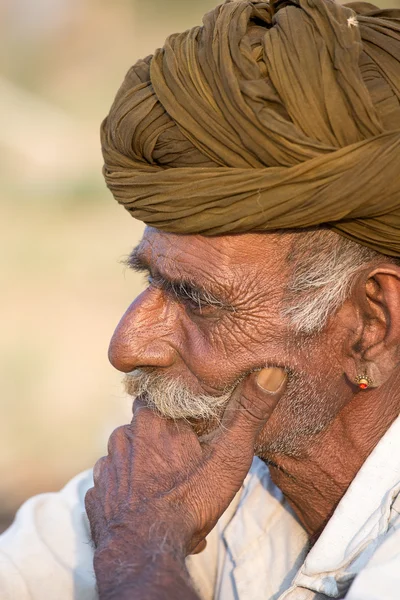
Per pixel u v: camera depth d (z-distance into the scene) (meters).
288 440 4.37
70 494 5.21
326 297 4.12
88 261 22.33
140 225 24.27
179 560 3.86
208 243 4.13
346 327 4.16
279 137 3.76
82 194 25.34
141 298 4.39
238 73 3.84
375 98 3.78
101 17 34.19
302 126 3.77
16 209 24.69
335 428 4.35
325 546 4.11
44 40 33.16
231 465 4.22
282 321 4.16
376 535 3.96
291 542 4.68
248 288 4.14
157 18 34.28
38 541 4.91
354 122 3.75
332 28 3.80
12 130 27.86
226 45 3.87
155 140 4.00
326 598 4.08
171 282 4.25
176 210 3.99
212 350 4.23
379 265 4.04
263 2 4.20
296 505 4.62
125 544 3.90
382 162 3.73
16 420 15.84
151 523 3.98
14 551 4.86
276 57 3.80
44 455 14.78
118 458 4.30
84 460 14.66
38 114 29.34
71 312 20.05
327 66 3.77
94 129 29.25
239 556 4.77
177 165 4.01
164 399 4.34
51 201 24.92
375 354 4.14
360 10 4.32
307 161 3.75
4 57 32.34
